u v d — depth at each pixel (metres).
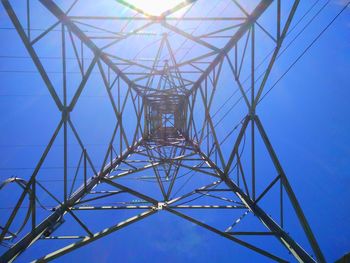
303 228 7.34
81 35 8.72
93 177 10.66
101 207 8.97
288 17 6.98
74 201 9.12
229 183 10.15
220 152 10.92
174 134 18.44
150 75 13.37
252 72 8.50
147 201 9.87
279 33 7.37
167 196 11.11
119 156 12.26
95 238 8.04
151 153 15.17
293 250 7.27
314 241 7.15
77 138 9.10
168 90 15.17
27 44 7.19
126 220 8.62
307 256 7.12
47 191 8.24
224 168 10.59
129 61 11.62
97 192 10.30
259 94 8.11
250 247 7.97
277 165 7.93
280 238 7.64
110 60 11.37
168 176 14.31
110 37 9.46
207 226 8.48
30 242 7.39
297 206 7.49
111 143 11.09
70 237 8.23
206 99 12.54
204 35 9.58
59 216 8.30
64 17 7.80
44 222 7.95
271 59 7.58
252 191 8.55
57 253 7.41
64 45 8.06
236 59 9.58
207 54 10.90
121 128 12.43
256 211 8.35
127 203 10.16
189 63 11.88
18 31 7.04
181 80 14.02
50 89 7.88
